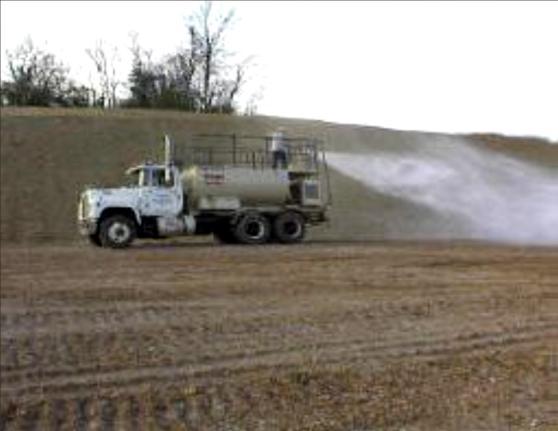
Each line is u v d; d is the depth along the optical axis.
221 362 13.27
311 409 10.66
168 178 31.47
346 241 33.72
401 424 9.89
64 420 10.79
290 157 33.09
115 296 19.25
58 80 72.12
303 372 12.33
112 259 26.31
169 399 11.41
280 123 50.97
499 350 13.09
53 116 49.94
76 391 11.98
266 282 20.91
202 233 32.22
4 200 40.78
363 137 48.91
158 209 31.20
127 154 46.41
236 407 10.94
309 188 32.69
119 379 12.53
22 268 24.28
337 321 15.98
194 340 14.84
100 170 44.59
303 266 23.86
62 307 18.06
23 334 15.51
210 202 31.66
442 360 12.67
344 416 10.30
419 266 23.19
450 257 24.91
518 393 10.85
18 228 38.22
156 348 14.31
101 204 30.70
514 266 22.56
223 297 19.00
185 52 72.69
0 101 70.88
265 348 14.10
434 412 10.26
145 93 72.25
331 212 39.72
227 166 32.00
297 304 17.86
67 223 39.19
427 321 15.64
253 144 46.72
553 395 10.72
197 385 12.01
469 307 16.78
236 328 15.66
